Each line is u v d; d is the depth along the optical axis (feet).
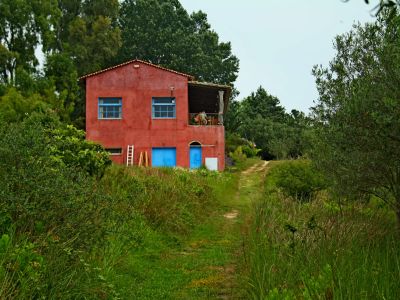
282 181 46.39
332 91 29.43
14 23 132.46
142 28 176.86
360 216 30.78
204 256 31.37
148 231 33.96
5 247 15.80
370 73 25.20
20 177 18.47
